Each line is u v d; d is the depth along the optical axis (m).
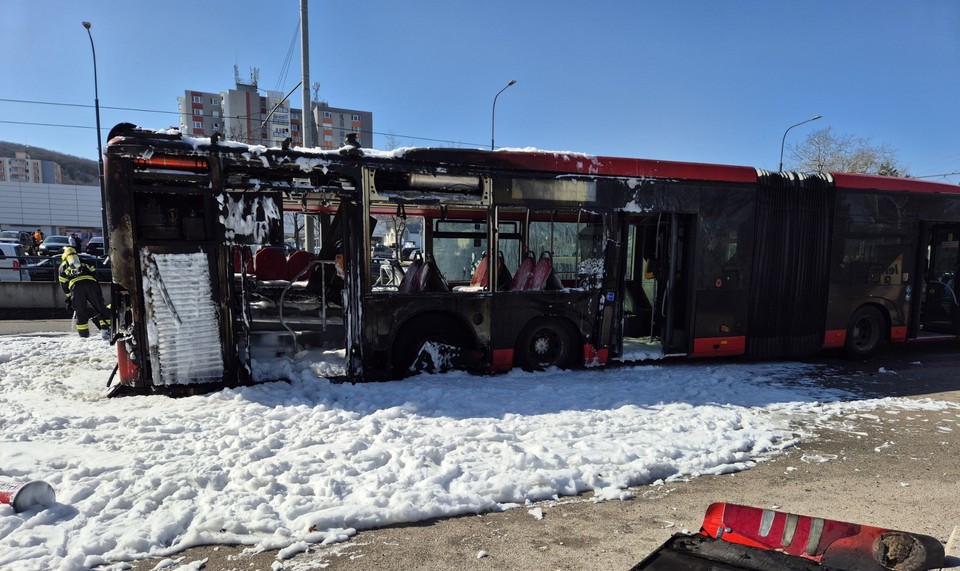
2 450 4.20
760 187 8.27
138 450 4.36
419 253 8.36
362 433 4.84
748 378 7.82
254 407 5.40
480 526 3.54
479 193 6.93
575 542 3.39
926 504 4.05
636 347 8.46
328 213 8.12
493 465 4.32
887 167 42.59
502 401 5.98
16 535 3.07
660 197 7.72
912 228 9.39
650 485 4.28
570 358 7.75
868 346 9.31
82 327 9.65
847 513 3.88
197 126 90.44
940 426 5.88
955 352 10.48
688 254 8.08
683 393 6.71
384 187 6.54
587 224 7.64
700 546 3.12
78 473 3.83
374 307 6.57
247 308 6.11
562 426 5.28
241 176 5.98
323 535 3.29
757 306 8.38
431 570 3.05
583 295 7.60
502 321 7.17
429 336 6.95
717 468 4.58
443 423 5.23
